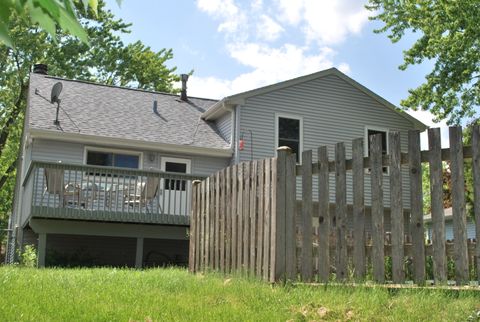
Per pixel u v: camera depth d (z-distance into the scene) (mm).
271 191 6410
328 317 4410
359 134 18734
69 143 16078
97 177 15156
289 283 5859
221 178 7887
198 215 8703
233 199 7402
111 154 16594
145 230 14758
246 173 7102
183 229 15117
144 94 20281
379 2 18469
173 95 21000
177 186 16219
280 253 6145
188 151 16953
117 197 14203
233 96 17094
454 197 4781
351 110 18766
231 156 17391
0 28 1588
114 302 5000
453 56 16828
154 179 14484
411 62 18000
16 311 4371
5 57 27359
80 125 16438
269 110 17672
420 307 4355
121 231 14516
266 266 6301
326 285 5477
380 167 5398
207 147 17000
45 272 7902
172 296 5438
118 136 16359
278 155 6395
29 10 1656
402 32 18344
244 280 6305
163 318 4281
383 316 4309
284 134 17781
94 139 15953
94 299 5113
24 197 16859
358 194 5559
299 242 6168
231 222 7426
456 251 4730
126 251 16812
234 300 5211
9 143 31375
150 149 16797
